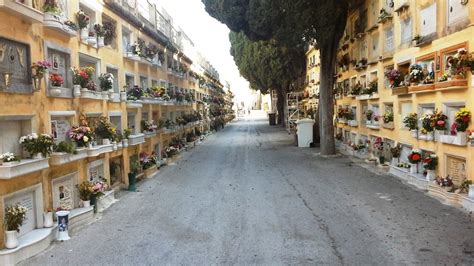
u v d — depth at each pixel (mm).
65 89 11984
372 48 21719
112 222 11852
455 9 13031
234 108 104812
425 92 14961
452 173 13555
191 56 37719
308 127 30203
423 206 12195
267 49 41812
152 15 23906
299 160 23203
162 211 13008
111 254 9219
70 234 10750
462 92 12625
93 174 14109
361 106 23844
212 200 14234
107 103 15430
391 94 18703
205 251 9242
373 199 13344
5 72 9180
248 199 14141
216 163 23250
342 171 19016
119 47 17359
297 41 21984
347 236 9836
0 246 8734
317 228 10562
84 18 13398
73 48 12922
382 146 19922
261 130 49688
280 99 54875
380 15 19328
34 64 10195
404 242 9242
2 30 9086
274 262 8422
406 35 17156
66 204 11945
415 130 15695
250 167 21297
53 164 10758
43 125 10781
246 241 9797
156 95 21688
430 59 14961
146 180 18734
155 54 22562
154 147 22594
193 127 35625
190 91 35469
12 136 9789
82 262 8766
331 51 24047
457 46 12859
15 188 9367
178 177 19219
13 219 8820
